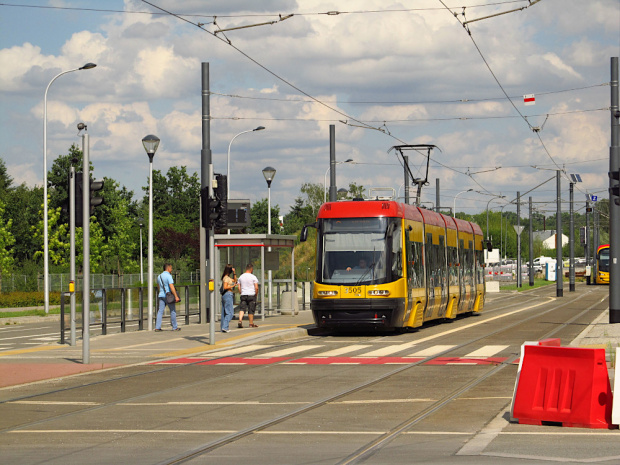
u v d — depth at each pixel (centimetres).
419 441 1324
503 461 1162
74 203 2483
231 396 1856
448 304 4406
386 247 3434
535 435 1361
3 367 2431
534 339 3284
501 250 17862
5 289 8462
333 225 3503
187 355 2827
